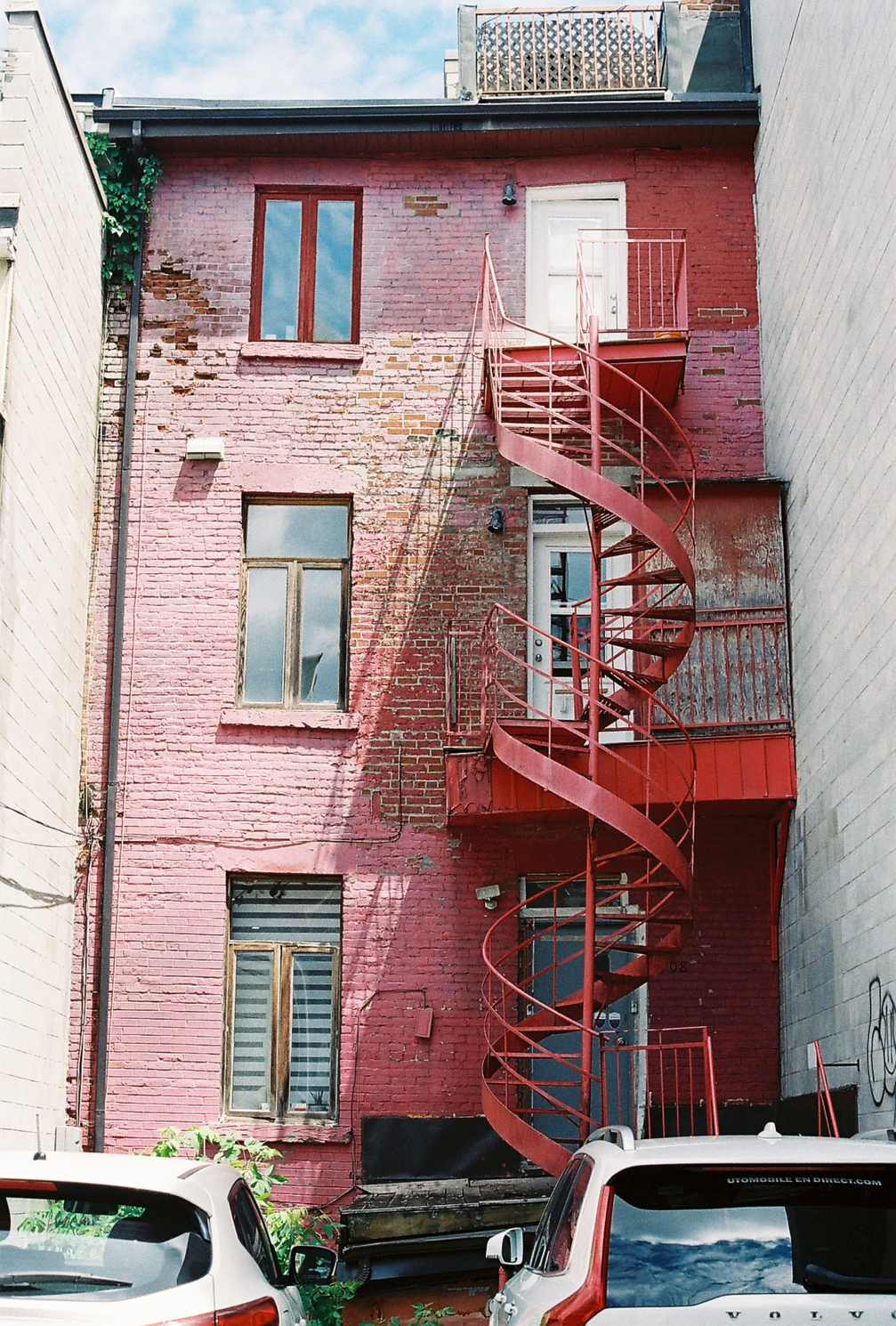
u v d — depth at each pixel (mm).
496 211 14758
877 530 10258
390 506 14031
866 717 10492
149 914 13164
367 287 14547
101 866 13266
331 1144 12664
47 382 12336
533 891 13367
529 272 14672
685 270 13781
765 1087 12844
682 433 12383
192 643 13711
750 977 13070
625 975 11867
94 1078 12820
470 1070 12891
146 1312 4527
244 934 13344
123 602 13766
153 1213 5016
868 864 10344
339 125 14570
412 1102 12805
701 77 15516
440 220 14734
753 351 14492
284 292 14703
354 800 13414
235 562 13898
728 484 13328
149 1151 12641
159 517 13977
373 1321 10773
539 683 13789
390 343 14406
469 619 13797
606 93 15172
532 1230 10719
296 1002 13219
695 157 14945
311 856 13281
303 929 13352
